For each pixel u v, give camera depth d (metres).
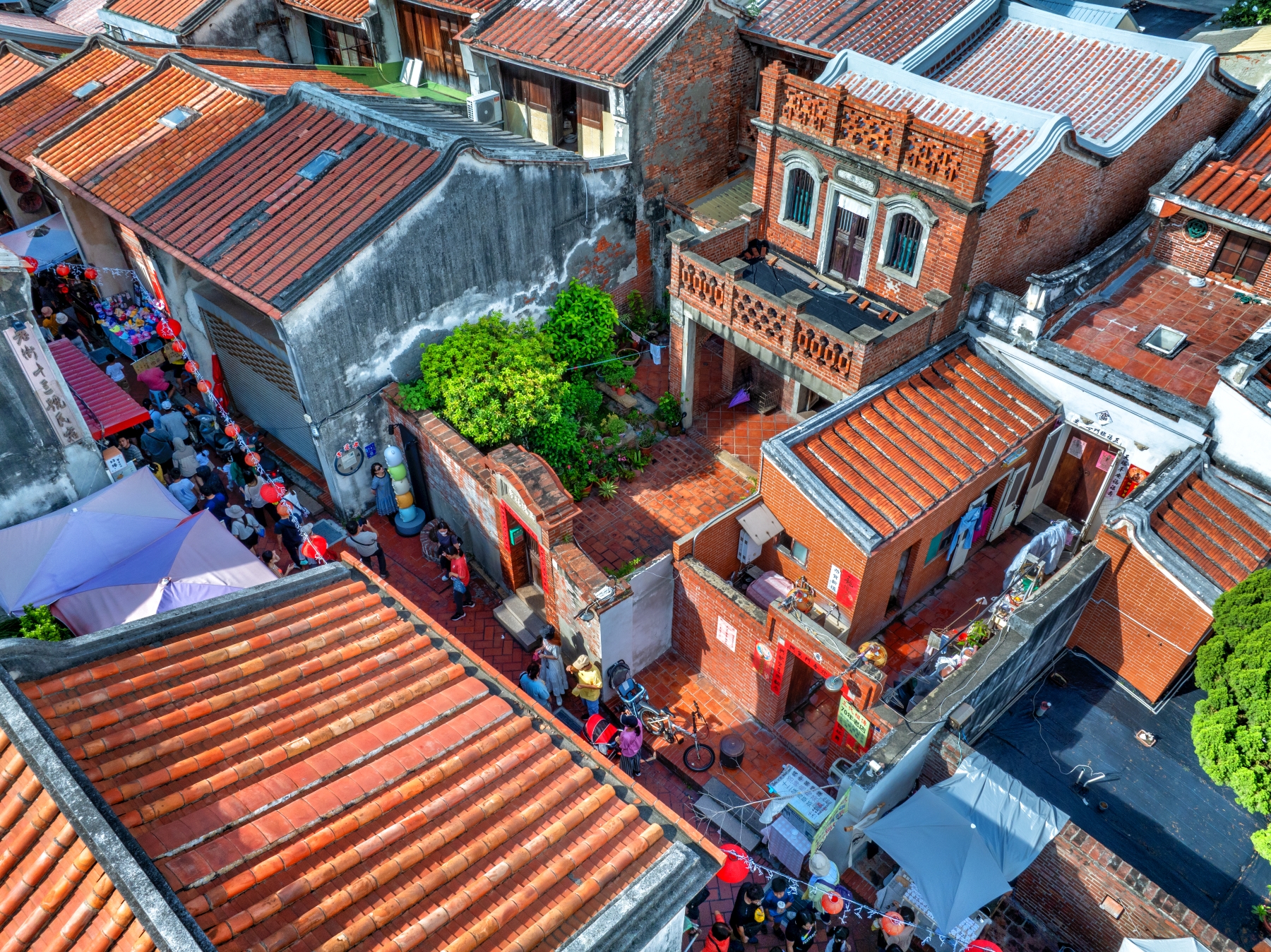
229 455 21.56
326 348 17.89
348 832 8.71
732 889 14.94
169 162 20.88
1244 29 29.20
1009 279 18.58
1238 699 12.50
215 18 26.33
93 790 7.96
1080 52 20.14
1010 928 14.20
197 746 9.26
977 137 15.55
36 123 23.97
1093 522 18.64
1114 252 18.67
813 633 14.75
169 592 15.44
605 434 21.44
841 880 14.68
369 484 20.56
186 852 8.13
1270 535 15.66
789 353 18.38
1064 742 15.65
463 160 18.20
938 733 14.09
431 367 18.91
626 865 9.08
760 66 23.27
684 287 19.91
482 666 11.47
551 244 21.05
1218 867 14.00
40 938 7.47
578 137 23.27
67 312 25.72
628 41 20.97
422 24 25.36
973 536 19.08
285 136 20.50
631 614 16.69
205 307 21.42
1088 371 16.88
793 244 20.33
